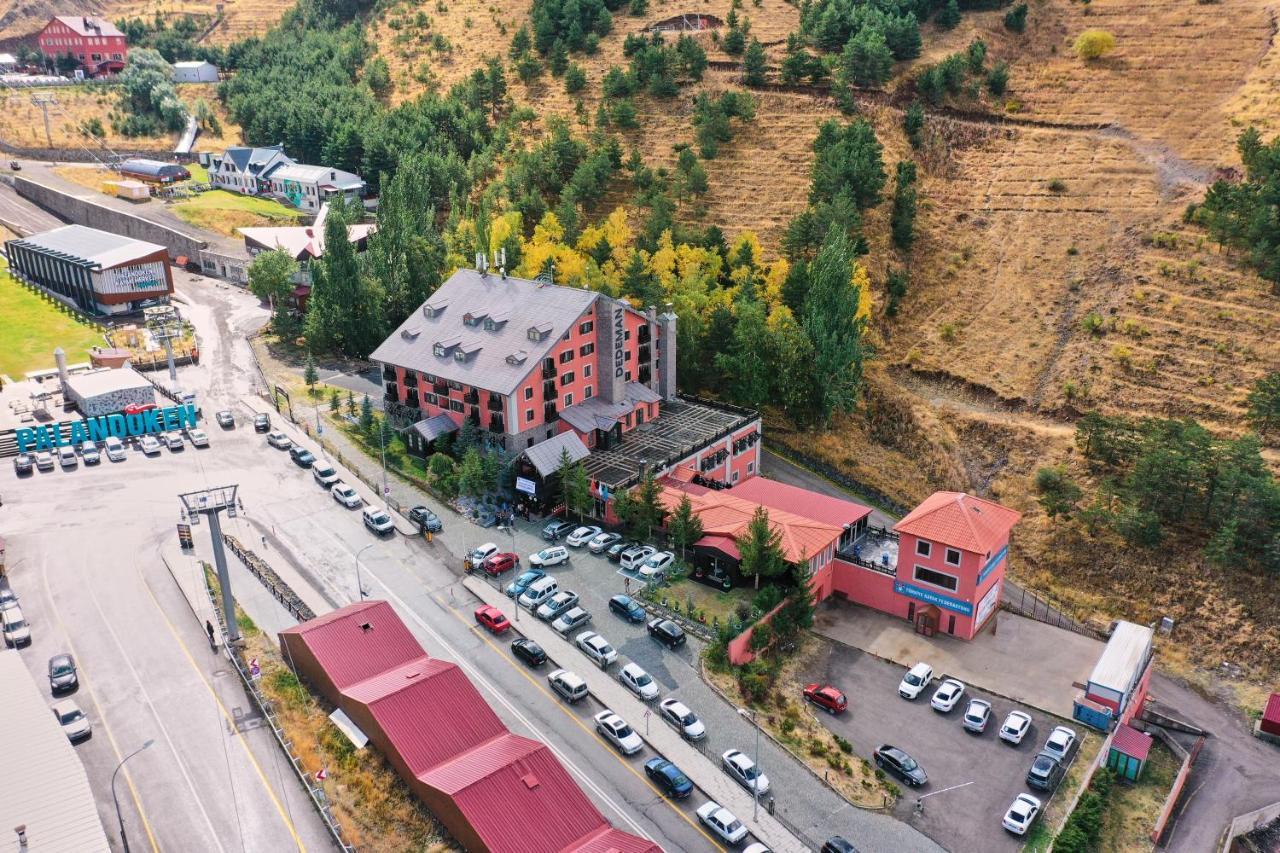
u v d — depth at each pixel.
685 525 99.88
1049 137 177.38
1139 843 77.00
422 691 74.50
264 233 192.12
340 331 154.00
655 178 182.38
